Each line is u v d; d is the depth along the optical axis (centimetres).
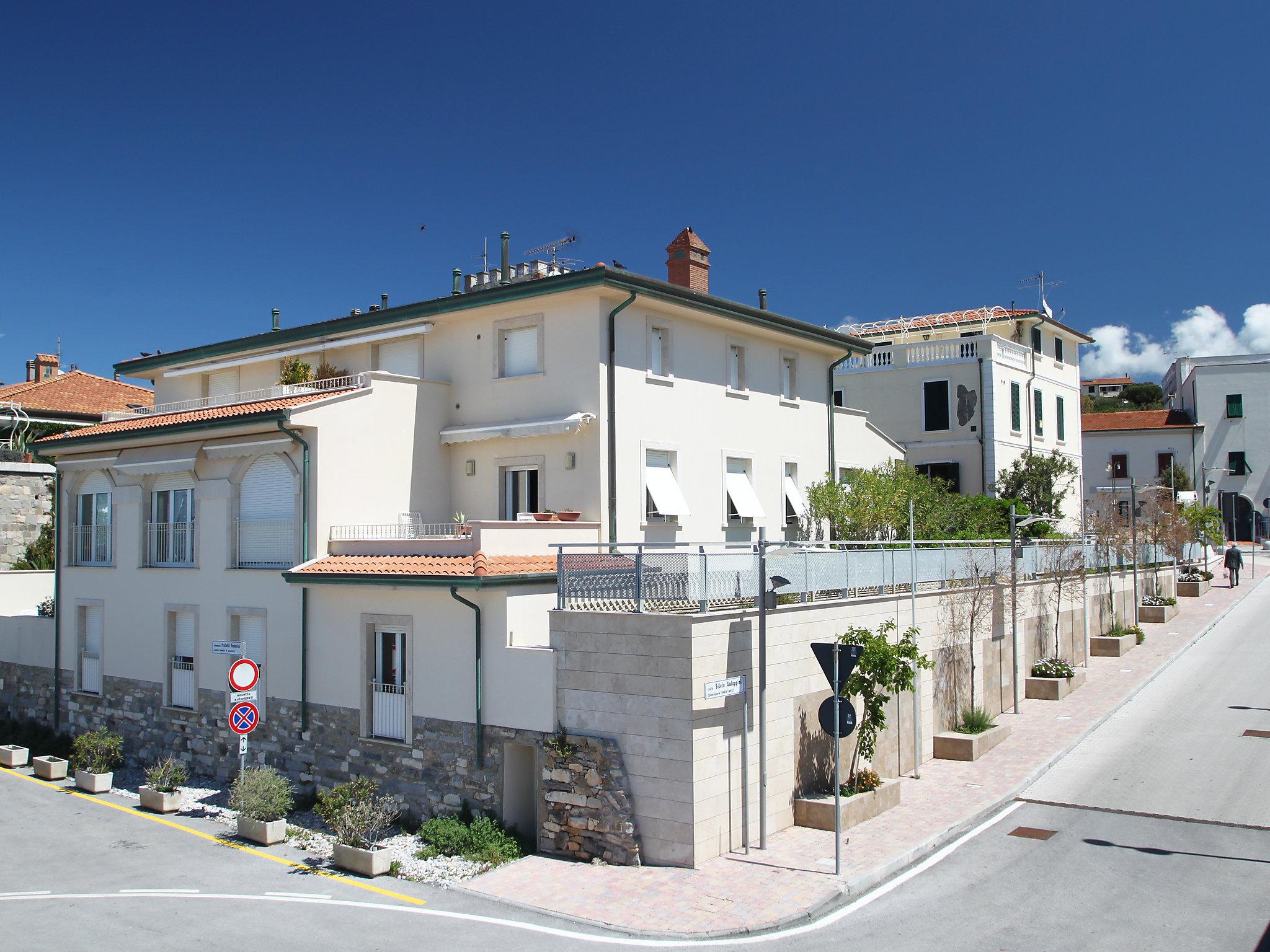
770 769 1541
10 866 1581
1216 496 6350
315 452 2000
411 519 2202
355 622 1856
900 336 4656
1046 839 1500
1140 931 1160
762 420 2581
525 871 1442
